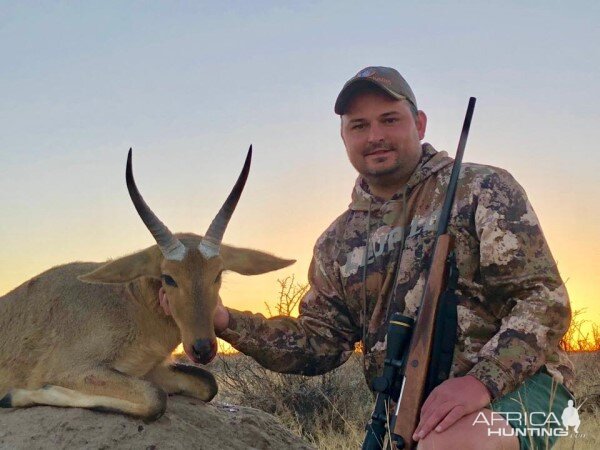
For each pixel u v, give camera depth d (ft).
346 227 4.56
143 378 4.77
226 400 8.26
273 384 8.18
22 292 4.93
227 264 4.91
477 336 3.93
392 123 4.33
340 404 7.91
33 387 4.61
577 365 9.62
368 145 4.35
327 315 4.61
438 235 3.91
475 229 3.95
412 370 3.68
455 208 4.00
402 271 4.15
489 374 3.54
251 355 4.60
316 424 7.54
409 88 4.47
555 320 3.73
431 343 3.69
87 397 4.38
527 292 3.79
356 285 4.41
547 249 3.89
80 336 4.64
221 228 4.67
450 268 3.81
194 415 4.67
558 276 3.84
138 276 4.65
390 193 4.44
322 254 4.62
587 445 4.69
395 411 3.72
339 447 6.63
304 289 8.20
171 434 4.27
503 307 3.93
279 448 4.86
